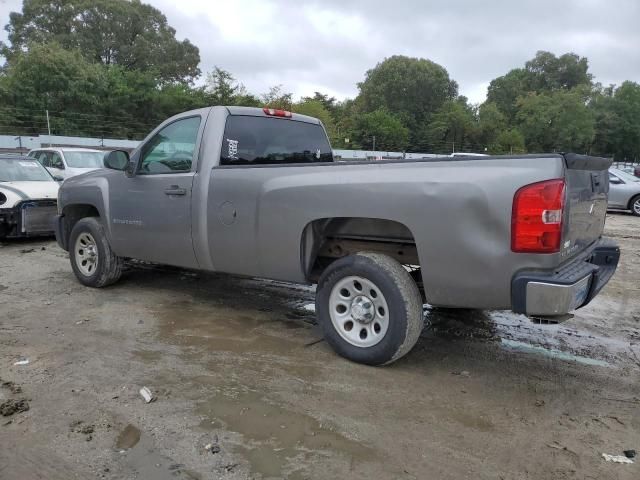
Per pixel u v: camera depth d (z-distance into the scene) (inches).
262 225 171.3
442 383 149.0
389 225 159.0
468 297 138.9
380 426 125.0
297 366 158.1
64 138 1056.2
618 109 3516.2
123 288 245.9
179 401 135.3
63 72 1536.7
